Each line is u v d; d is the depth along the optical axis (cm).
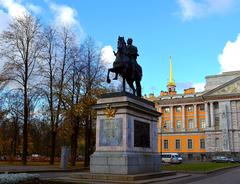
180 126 12688
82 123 4919
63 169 3716
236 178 2962
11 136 7244
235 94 11469
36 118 5006
